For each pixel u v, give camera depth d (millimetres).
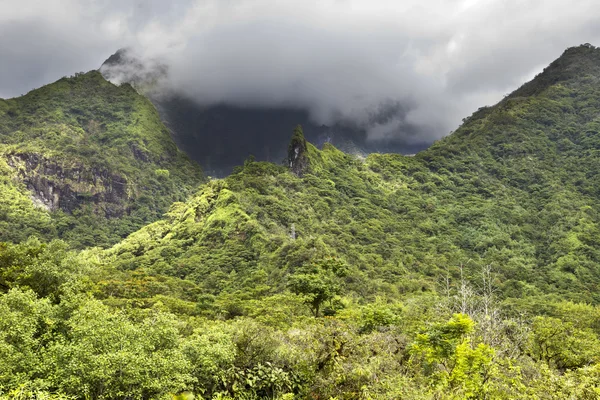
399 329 21328
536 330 22547
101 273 57375
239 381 14266
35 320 15234
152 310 30250
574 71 189875
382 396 11414
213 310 42844
